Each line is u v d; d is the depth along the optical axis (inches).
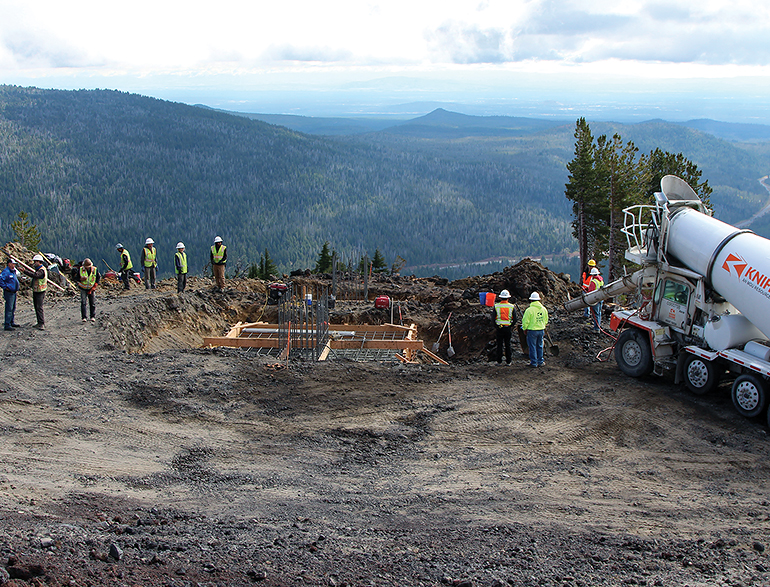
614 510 293.7
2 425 376.2
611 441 388.8
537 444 383.6
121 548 216.5
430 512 287.0
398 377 508.1
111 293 822.5
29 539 210.7
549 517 283.7
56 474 310.8
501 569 220.2
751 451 370.9
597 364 544.1
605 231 1847.9
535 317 527.8
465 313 792.3
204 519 264.8
